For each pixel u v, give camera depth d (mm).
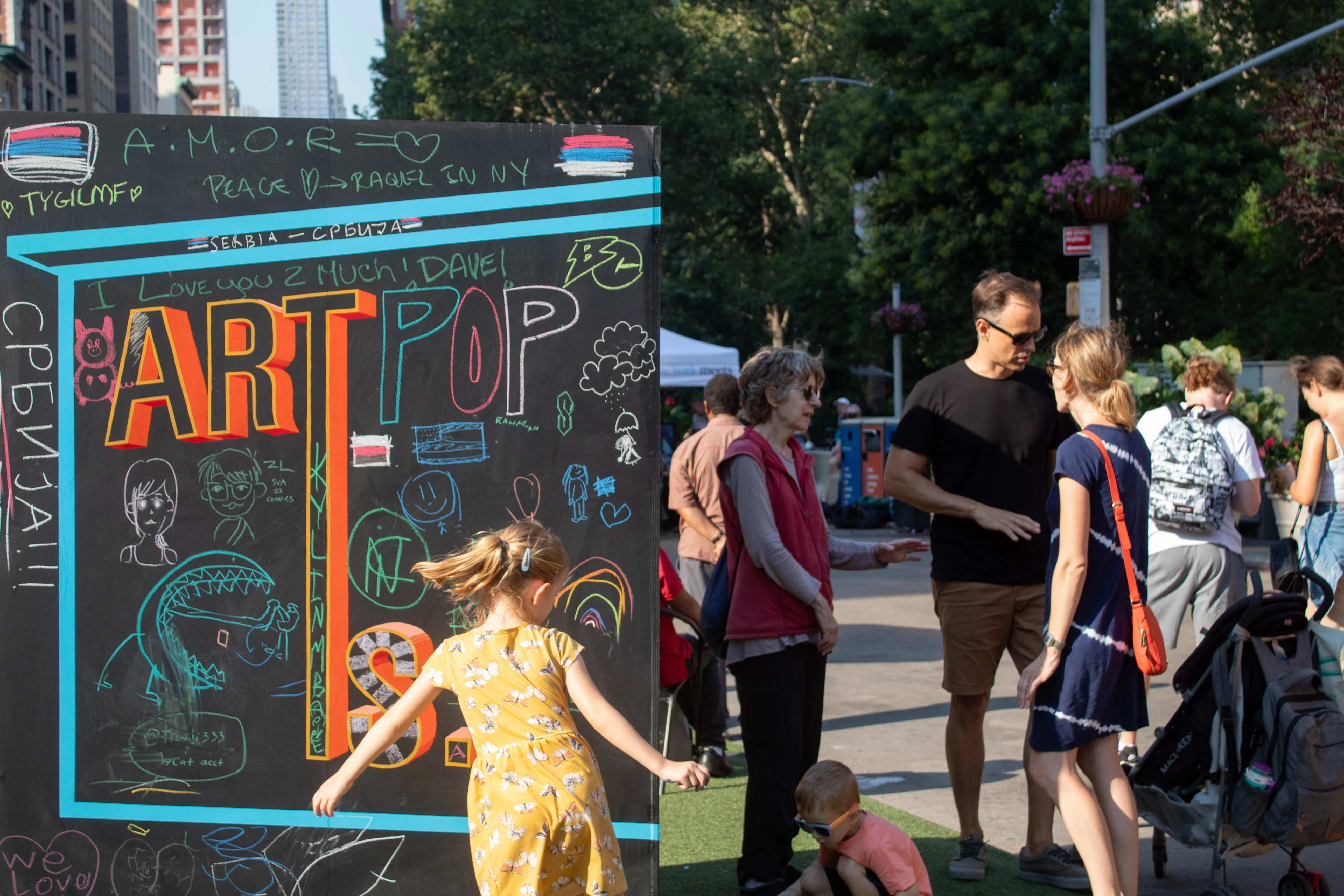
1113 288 18516
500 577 3018
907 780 5512
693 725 5727
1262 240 24844
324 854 3438
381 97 41000
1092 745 3613
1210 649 3926
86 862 3463
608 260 3414
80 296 3451
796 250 38125
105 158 3445
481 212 3418
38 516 3457
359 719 3426
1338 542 6012
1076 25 20875
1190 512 5355
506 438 3418
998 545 4242
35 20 77375
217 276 3441
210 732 3445
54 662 3459
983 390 4289
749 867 3893
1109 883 3424
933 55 22156
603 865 2902
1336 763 3670
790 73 37156
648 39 33688
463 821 3416
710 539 6223
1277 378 16109
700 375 14711
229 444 3443
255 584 3441
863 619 10281
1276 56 13062
